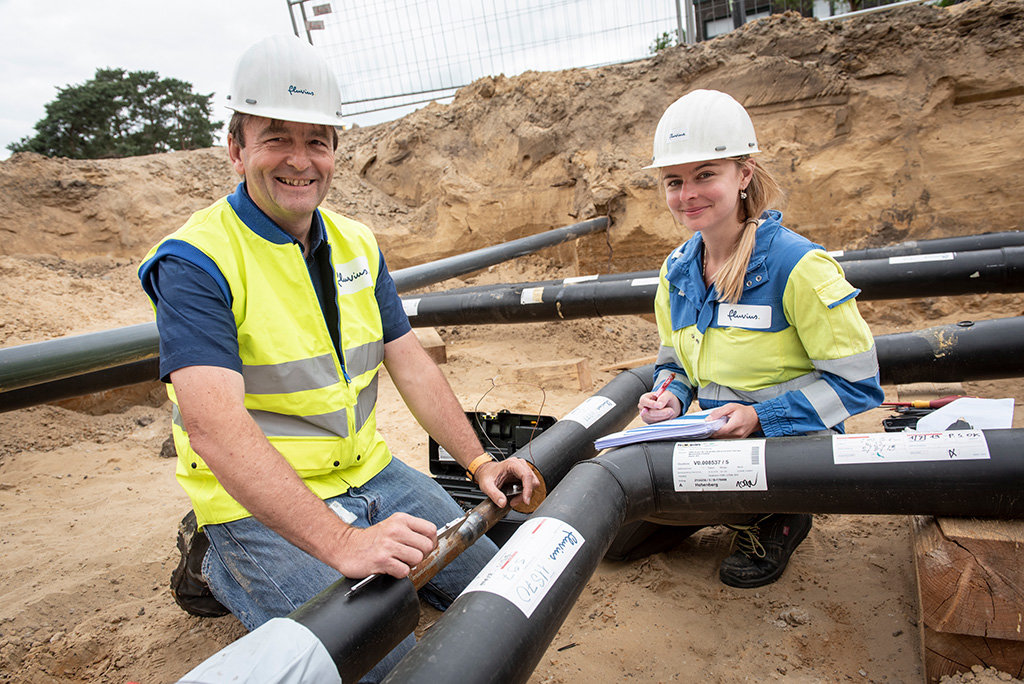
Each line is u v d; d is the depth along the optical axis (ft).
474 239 30.89
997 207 23.30
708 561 9.30
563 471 8.71
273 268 6.65
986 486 6.45
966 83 23.62
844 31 25.32
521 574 5.79
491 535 9.00
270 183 6.41
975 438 6.60
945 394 12.70
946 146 23.84
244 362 6.61
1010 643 6.34
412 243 31.50
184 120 119.34
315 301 6.84
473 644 5.14
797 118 25.52
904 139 24.16
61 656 8.03
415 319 18.42
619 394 10.32
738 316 7.92
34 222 29.04
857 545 9.36
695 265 8.38
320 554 5.55
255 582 6.63
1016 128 23.22
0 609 9.07
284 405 6.77
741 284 7.75
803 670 7.00
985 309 22.56
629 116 27.91
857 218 24.58
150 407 17.74
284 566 6.55
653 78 28.14
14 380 8.79
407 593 5.65
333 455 7.08
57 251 29.22
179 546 8.14
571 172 28.09
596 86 28.96
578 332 22.12
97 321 21.91
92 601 9.21
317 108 6.36
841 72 25.04
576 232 24.36
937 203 23.86
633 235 26.45
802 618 7.80
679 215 7.93
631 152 27.53
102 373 11.55
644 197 26.21
